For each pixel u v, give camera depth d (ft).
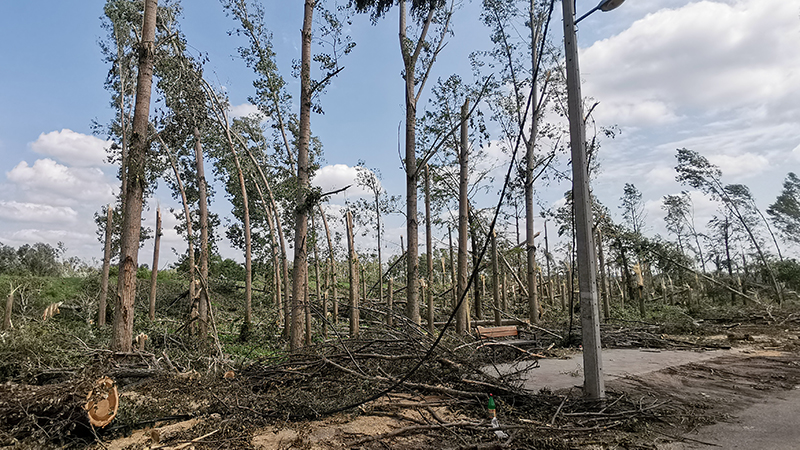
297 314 34.09
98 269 64.44
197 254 49.85
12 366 23.91
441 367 23.90
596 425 17.78
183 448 16.08
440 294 61.98
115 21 51.29
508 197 56.59
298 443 16.39
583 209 20.66
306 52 36.68
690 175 77.25
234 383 24.08
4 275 58.29
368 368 23.82
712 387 24.00
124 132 53.26
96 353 26.76
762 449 15.23
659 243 74.84
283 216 56.44
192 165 52.11
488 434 16.94
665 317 53.11
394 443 16.33
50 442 16.55
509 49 60.13
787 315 54.03
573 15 21.49
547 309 66.80
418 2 40.88
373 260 68.90
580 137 20.89
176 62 35.94
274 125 52.80
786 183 83.35
